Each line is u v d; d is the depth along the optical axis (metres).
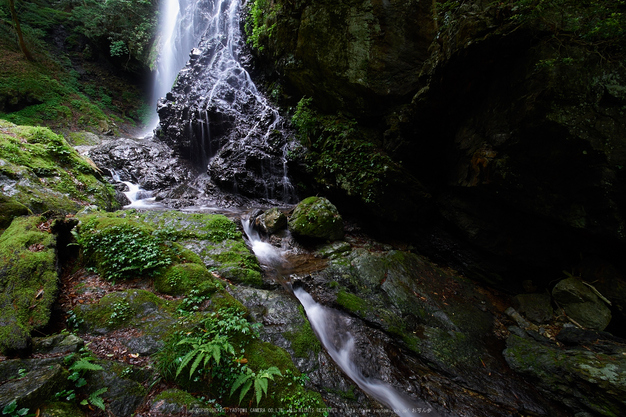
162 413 2.92
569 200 5.27
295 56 10.41
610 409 4.11
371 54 8.89
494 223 6.91
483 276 7.48
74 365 2.96
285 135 11.30
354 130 9.48
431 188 8.42
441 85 6.36
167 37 20.19
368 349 5.04
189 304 4.32
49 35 18.78
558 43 4.46
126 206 8.98
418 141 7.98
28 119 13.57
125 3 18.59
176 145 12.48
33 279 3.81
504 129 5.42
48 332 3.48
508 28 4.80
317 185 10.06
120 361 3.37
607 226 5.03
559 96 4.50
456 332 5.70
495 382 4.81
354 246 8.20
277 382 3.60
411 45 8.64
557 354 4.97
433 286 6.91
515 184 5.68
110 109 18.08
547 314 6.06
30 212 5.53
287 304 5.14
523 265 6.91
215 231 6.74
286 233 8.19
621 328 5.56
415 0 8.37
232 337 3.87
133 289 4.39
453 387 4.68
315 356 4.42
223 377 3.38
